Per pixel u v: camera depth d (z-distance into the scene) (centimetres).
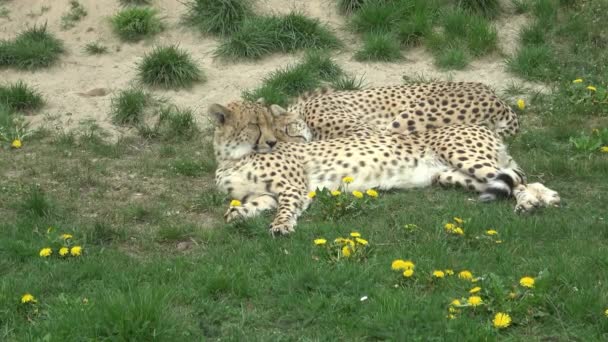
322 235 917
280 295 776
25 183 1107
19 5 1602
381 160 1065
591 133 1227
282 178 1041
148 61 1427
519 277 784
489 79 1448
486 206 996
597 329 689
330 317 725
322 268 807
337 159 1063
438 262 819
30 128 1305
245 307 763
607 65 1449
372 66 1485
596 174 1091
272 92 1360
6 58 1470
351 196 1027
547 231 906
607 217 959
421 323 702
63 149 1234
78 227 959
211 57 1501
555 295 733
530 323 707
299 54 1507
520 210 974
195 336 708
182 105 1380
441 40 1513
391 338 687
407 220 955
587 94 1349
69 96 1395
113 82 1438
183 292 778
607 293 733
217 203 1045
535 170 1109
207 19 1550
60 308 741
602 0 1580
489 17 1585
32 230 938
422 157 1081
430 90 1261
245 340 702
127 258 880
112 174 1152
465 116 1212
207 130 1310
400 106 1257
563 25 1541
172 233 941
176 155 1230
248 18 1552
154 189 1103
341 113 1240
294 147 1087
